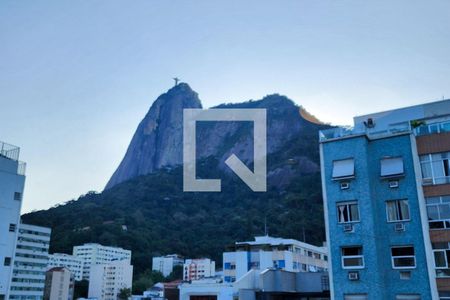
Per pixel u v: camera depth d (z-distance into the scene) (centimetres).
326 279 3712
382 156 3030
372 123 3294
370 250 2812
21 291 10338
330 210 3030
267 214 19188
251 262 7681
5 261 4259
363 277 2788
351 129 3188
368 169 2989
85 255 19012
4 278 4216
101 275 17812
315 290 3734
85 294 17612
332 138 3172
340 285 2850
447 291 2611
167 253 19700
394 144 3019
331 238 2969
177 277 17688
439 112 3281
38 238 10962
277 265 7588
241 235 18375
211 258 18500
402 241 2817
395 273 2781
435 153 2894
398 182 2933
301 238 15250
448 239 2695
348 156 3072
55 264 17912
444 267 2661
